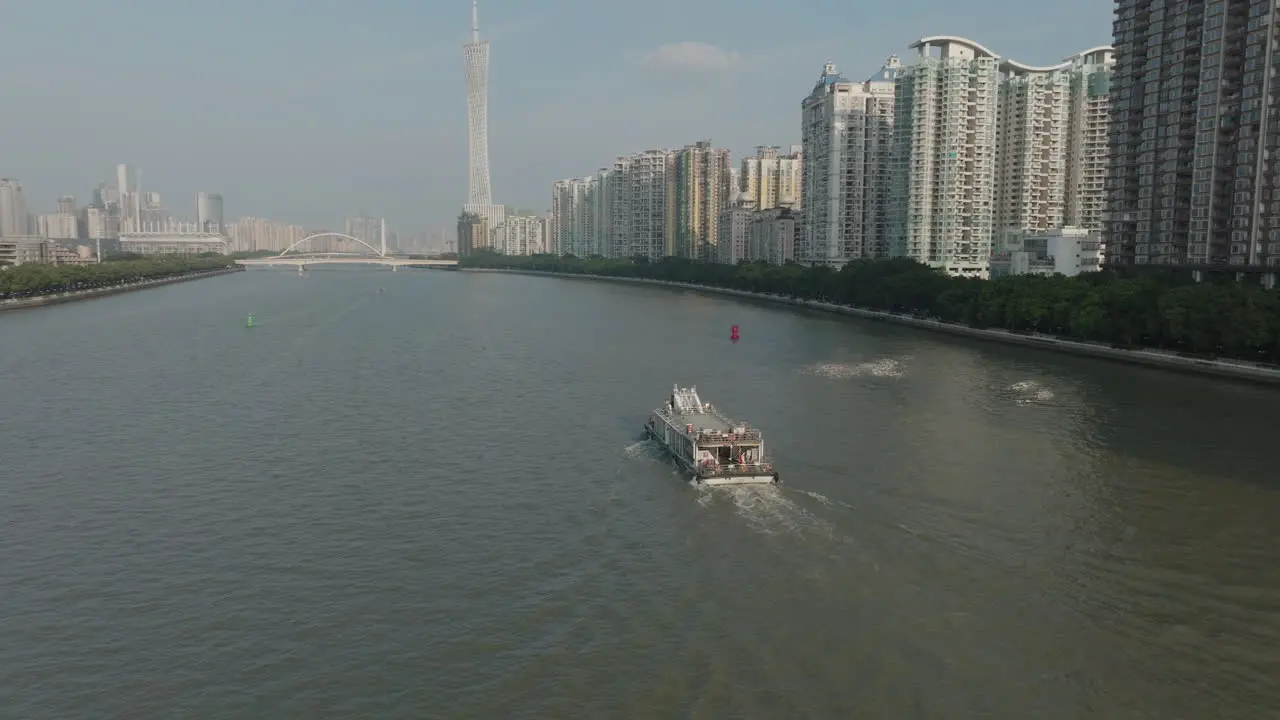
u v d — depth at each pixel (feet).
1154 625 208.74
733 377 528.63
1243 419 409.28
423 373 543.39
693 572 235.81
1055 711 175.01
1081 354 627.87
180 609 218.18
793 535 261.03
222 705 178.91
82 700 180.65
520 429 392.47
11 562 245.45
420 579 233.76
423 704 178.50
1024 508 285.23
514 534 263.70
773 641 200.23
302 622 211.41
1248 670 189.67
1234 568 240.53
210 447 362.33
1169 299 573.74
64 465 336.90
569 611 215.31
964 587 227.40
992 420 407.44
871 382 510.17
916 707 175.73
